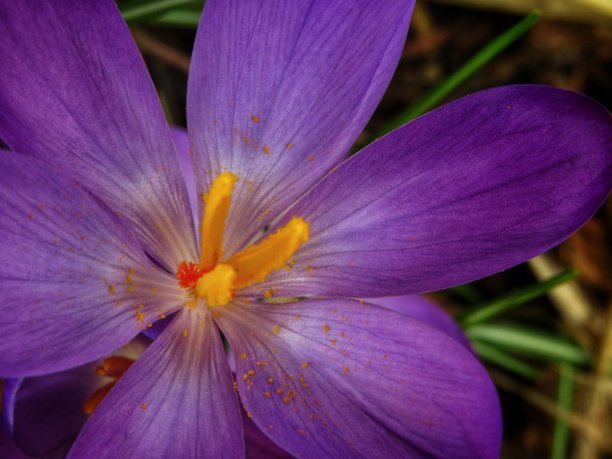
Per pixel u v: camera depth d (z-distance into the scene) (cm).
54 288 11
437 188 12
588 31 21
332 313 12
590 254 20
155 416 11
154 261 12
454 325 15
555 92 12
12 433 12
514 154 12
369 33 12
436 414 12
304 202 13
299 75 13
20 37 11
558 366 20
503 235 12
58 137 12
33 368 10
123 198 12
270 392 12
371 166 13
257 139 13
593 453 19
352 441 12
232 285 12
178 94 20
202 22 12
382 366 12
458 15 21
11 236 11
